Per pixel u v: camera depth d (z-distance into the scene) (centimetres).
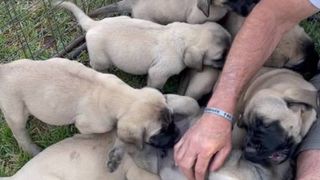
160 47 168
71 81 157
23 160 169
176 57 169
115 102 152
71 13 194
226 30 173
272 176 147
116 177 154
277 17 146
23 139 166
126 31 170
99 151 157
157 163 151
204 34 167
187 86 173
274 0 144
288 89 148
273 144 141
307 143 147
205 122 144
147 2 183
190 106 159
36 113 161
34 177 153
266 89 149
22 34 192
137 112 148
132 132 148
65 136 172
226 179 141
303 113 145
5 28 193
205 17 177
